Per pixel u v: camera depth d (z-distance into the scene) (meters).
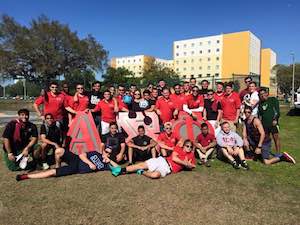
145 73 84.56
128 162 8.58
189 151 7.73
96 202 5.74
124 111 9.75
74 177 7.17
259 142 8.46
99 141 8.02
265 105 9.08
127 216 5.20
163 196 6.02
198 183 6.78
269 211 5.40
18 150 7.80
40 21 49.66
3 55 47.56
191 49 118.19
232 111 9.55
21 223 4.96
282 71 91.81
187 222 5.01
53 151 8.75
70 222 5.00
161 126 9.66
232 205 5.63
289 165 8.36
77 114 8.24
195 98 9.81
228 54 110.50
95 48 53.72
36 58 49.12
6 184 6.70
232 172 7.67
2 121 19.47
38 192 6.22
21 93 112.75
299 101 24.69
